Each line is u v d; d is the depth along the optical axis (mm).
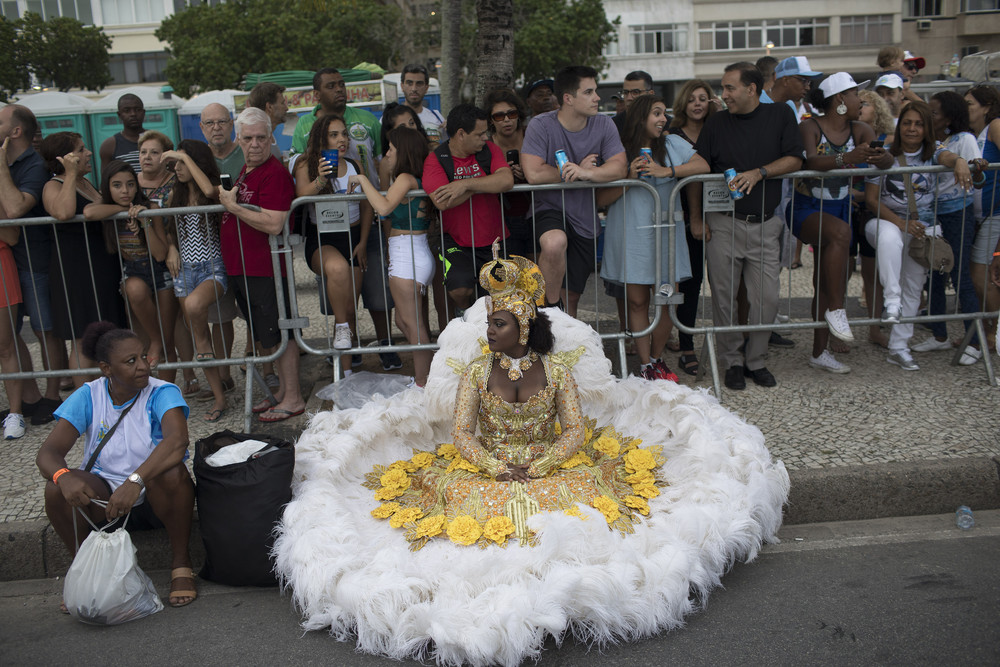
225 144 5621
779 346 6445
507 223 5402
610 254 5379
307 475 3926
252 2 28234
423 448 4590
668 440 4422
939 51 38781
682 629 3221
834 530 4066
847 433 4676
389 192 4945
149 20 42875
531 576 3150
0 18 28578
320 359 6453
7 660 3188
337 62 27391
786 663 2963
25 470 4652
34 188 5148
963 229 5445
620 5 38969
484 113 4824
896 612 3260
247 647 3223
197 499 3648
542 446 3895
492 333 3723
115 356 3520
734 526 3475
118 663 3143
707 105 5660
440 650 2998
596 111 5020
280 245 5031
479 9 8000
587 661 3041
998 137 5785
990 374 5398
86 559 3346
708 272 5445
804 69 5914
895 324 5750
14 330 5207
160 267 5371
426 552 3451
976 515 4156
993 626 3133
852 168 5395
